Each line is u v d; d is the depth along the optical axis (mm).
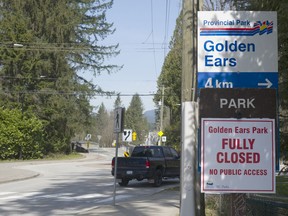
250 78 6547
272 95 6066
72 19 54344
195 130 7082
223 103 6090
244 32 6578
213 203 12117
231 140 6039
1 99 49531
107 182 23734
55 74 53406
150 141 64625
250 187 5961
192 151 6996
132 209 12867
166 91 59938
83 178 26266
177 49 34656
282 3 7113
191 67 7555
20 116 47625
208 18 6613
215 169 6000
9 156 47438
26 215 12680
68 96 54312
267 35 6559
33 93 50812
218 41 6598
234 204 6629
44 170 33750
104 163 45375
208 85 6566
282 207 7461
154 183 21594
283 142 8273
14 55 48625
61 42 53375
